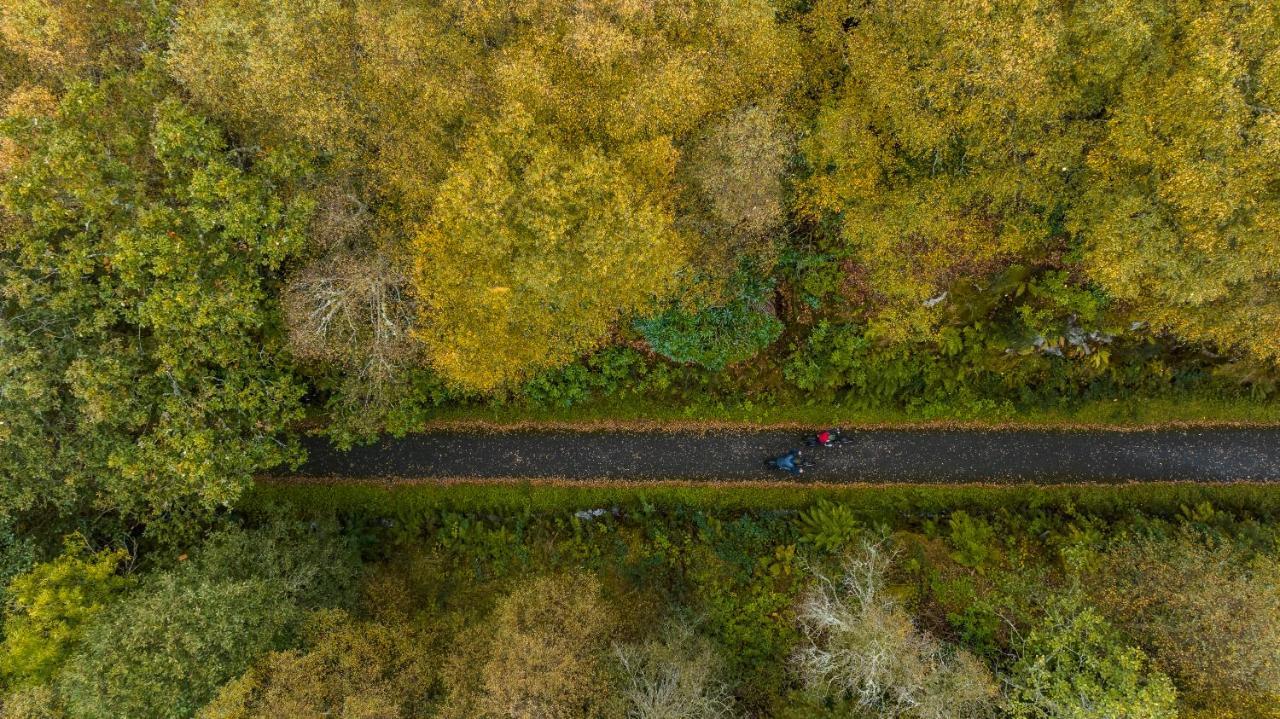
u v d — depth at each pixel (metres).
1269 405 29.23
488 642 25.20
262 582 23.33
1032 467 29.97
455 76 21.75
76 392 20.56
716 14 21.67
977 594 26.73
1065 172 23.89
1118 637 22.38
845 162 23.70
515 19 22.84
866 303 28.38
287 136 22.36
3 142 20.67
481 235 20.86
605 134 22.66
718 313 27.91
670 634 25.23
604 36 20.30
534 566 29.31
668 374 29.56
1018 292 27.53
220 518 27.41
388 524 30.70
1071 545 27.30
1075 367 29.02
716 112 23.34
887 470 30.23
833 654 22.61
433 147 22.02
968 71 21.56
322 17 21.03
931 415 29.78
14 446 22.11
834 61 24.69
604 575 28.91
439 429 30.78
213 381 24.34
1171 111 20.50
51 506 25.41
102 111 21.70
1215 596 22.16
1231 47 19.73
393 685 23.98
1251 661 20.78
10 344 21.08
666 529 29.41
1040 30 20.33
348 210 23.47
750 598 27.88
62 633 21.59
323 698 22.67
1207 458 29.69
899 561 27.81
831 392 29.78
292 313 22.91
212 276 22.17
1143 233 21.77
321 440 30.73
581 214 21.12
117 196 21.02
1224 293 22.02
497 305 22.11
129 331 24.88
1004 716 22.62
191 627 21.39
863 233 24.55
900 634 21.80
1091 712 20.27
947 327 28.41
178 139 20.28
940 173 24.81
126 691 20.25
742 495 30.11
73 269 20.41
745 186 22.02
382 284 22.55
